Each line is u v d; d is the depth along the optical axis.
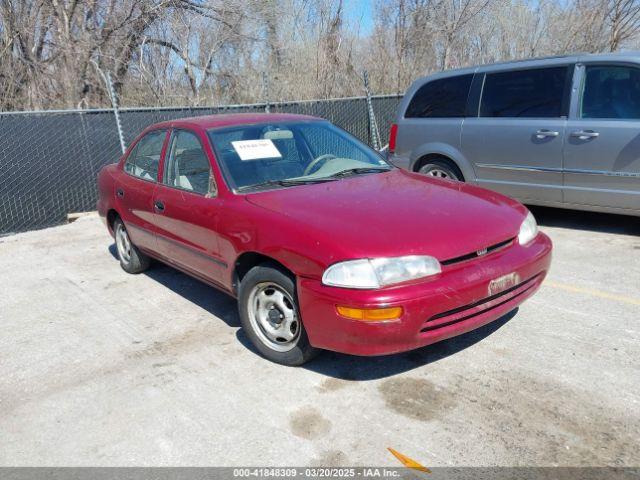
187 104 13.62
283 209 3.78
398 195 4.02
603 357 3.71
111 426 3.32
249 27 15.40
